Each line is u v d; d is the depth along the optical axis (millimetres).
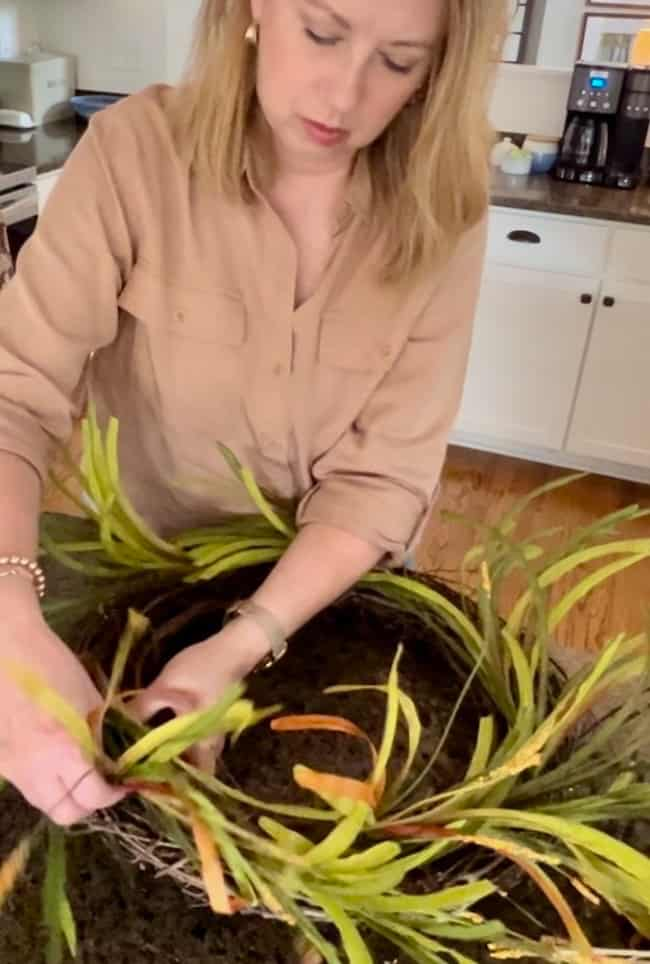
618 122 2930
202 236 886
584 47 3133
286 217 883
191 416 956
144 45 3389
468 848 662
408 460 917
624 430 3018
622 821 741
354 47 736
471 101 815
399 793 696
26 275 843
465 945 675
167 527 1015
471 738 787
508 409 3096
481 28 775
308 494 926
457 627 814
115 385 979
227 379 930
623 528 2889
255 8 786
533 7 3084
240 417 952
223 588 870
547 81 3117
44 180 2869
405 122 859
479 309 2977
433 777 745
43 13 3441
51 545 805
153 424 981
